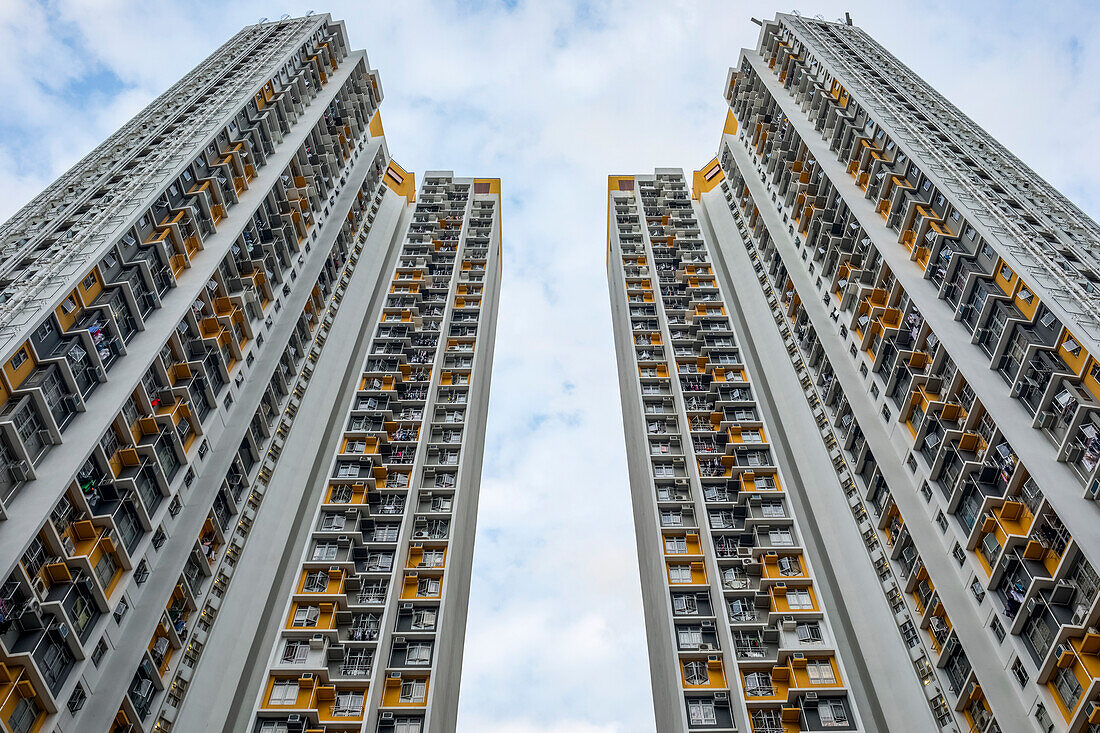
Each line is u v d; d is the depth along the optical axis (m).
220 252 57.53
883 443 54.31
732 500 60.19
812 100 77.19
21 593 35.81
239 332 59.75
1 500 35.88
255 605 51.81
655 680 62.56
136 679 41.16
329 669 48.78
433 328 80.50
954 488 45.72
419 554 57.84
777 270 76.94
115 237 48.81
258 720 45.41
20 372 39.88
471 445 71.44
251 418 56.62
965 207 53.09
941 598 44.22
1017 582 40.09
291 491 60.31
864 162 65.94
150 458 45.31
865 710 47.75
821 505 58.44
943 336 49.41
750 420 66.69
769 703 45.62
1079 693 35.28
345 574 53.94
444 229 95.88
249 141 67.38
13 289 44.03
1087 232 52.97
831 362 61.66
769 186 82.69
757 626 50.00
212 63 79.88
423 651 50.72
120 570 42.16
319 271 72.88
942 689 43.44
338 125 86.44
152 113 69.50
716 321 78.50
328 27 91.25
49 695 34.97
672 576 55.66
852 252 63.84
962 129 66.88
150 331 49.16
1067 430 40.47
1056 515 38.84
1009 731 37.81
